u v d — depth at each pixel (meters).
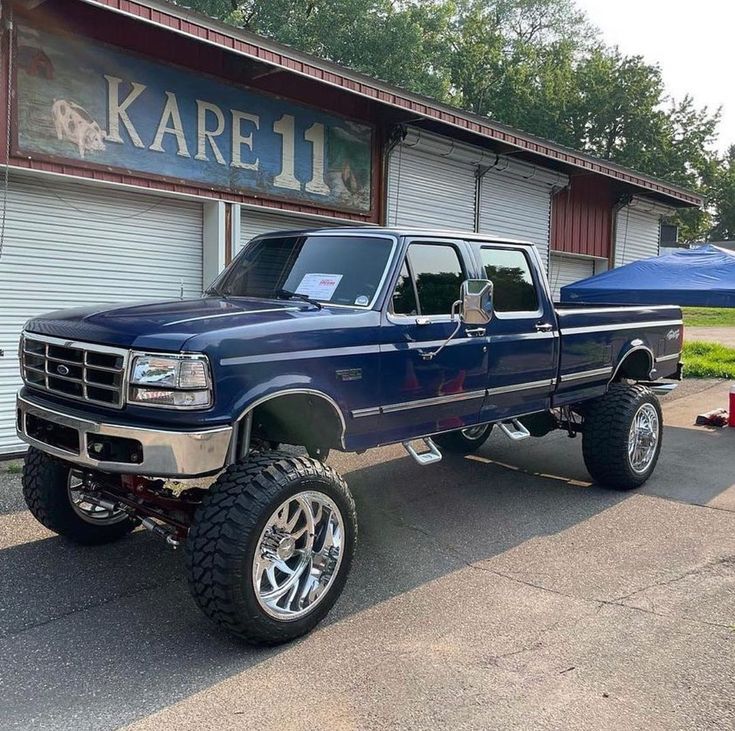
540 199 13.84
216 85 8.45
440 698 3.02
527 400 5.38
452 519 5.43
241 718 2.88
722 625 3.69
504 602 3.98
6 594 4.05
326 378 3.83
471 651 3.42
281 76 9.11
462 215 12.19
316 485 3.58
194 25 7.26
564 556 4.68
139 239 8.23
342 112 9.95
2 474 6.51
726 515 5.54
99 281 7.92
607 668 3.26
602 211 15.68
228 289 4.90
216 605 3.26
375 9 24.83
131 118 7.73
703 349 17.84
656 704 2.97
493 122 11.06
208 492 3.41
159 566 4.48
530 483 6.45
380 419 4.20
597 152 35.28
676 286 9.24
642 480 6.24
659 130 34.19
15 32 6.79
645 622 3.72
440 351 4.51
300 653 3.42
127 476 3.90
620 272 10.30
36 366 3.96
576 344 5.71
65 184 7.56
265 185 9.09
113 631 3.63
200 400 3.27
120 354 3.37
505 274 5.23
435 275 4.66
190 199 8.51
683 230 36.28
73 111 7.26
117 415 3.41
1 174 7.04
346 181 10.12
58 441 3.70
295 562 3.59
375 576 4.35
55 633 3.61
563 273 15.30
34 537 4.93
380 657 3.38
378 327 4.13
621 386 6.34
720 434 8.69
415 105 9.79
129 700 3.01
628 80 34.06
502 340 4.98
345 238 4.64
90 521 4.69
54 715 2.90
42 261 7.45
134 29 7.66
